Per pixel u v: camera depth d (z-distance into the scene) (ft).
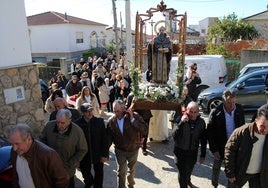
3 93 19.01
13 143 9.46
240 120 14.92
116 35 66.59
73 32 105.70
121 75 34.91
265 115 10.87
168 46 22.07
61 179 10.36
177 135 14.75
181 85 21.26
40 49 105.91
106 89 34.96
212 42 65.67
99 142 15.40
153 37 22.63
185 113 14.88
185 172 15.15
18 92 19.97
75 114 18.07
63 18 105.29
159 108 20.58
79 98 25.00
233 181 12.60
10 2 19.35
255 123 11.66
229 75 54.29
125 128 14.97
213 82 43.32
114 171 19.85
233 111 14.96
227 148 12.41
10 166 12.59
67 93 30.12
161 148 23.54
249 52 50.14
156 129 24.14
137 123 15.15
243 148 11.89
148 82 23.18
